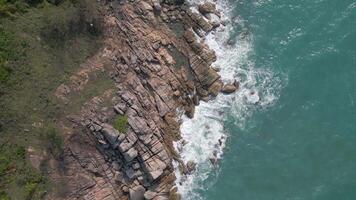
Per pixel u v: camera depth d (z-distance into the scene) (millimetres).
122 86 69750
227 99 75125
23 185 60438
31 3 68062
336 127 71312
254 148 71688
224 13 80625
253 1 81500
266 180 69312
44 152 63062
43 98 64625
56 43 67688
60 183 63344
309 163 69625
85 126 65812
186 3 79375
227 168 70812
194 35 77500
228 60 77438
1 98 62125
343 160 69125
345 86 73812
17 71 63906
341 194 66625
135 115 68375
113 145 66250
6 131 61594
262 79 75812
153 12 76875
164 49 75250
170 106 72625
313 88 74375
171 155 71250
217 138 72750
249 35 79125
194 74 75375
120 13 74125
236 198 68562
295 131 72000
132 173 67250
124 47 72750
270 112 73750
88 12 70875
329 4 80062
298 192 67812
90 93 67562
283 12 80438
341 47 76500
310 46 77438
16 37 64875
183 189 69750
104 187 65875
